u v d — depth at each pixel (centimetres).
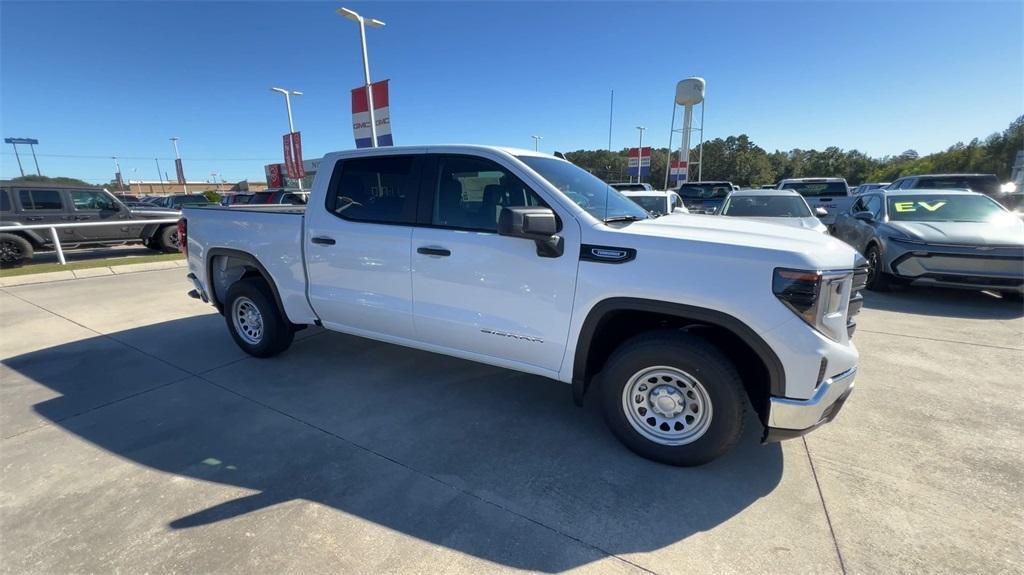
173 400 374
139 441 315
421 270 342
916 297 712
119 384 403
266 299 432
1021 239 634
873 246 756
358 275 373
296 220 402
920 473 279
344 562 215
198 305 670
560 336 300
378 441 315
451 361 453
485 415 350
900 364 445
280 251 413
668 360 272
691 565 214
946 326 562
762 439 274
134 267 958
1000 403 365
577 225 291
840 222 994
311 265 398
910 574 208
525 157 339
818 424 261
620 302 278
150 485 269
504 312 316
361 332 392
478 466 288
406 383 405
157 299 706
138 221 1130
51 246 1108
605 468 285
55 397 379
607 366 294
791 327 247
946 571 209
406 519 242
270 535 231
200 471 282
